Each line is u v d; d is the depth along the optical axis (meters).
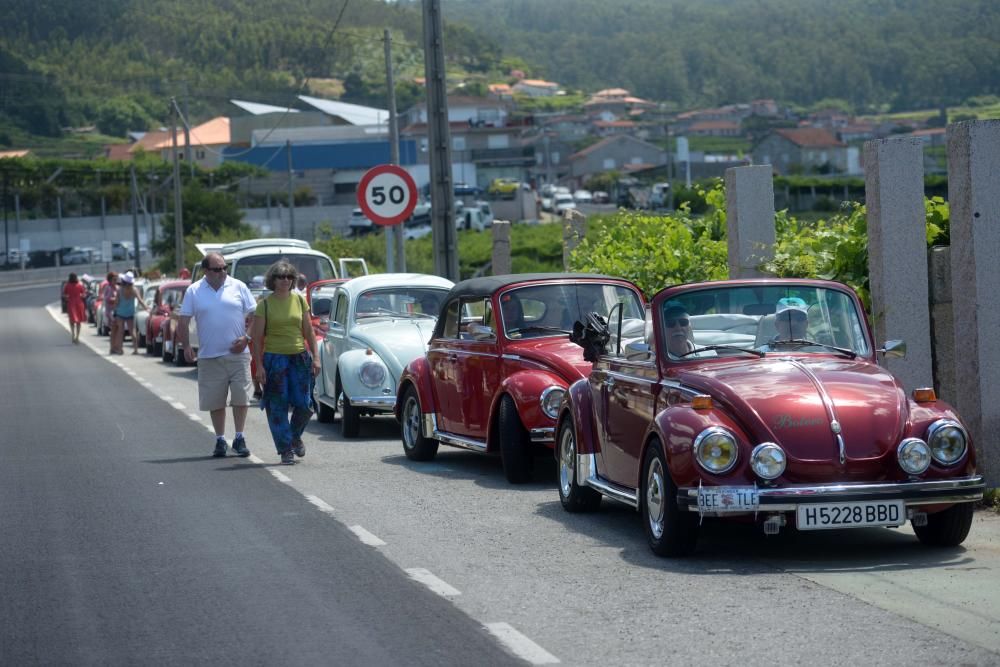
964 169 9.46
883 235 10.34
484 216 86.81
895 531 8.74
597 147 152.50
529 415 10.93
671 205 81.56
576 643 6.18
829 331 8.88
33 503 10.69
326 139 116.56
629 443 8.90
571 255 19.56
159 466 12.80
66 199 103.12
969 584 7.17
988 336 9.48
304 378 12.98
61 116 186.12
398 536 8.97
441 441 12.56
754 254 13.32
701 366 8.50
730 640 6.15
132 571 8.02
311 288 18.62
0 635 6.58
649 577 7.56
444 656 6.01
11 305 66.38
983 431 9.52
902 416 7.80
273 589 7.45
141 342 34.78
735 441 7.61
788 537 8.66
